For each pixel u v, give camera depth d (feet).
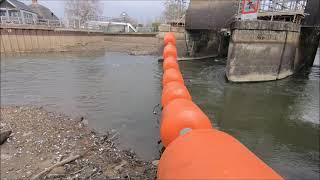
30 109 55.83
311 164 38.50
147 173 30.37
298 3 99.50
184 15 145.28
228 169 11.41
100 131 44.55
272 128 50.08
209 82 83.87
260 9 100.58
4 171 30.73
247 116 55.88
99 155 34.78
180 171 12.46
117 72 102.32
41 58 138.92
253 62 82.89
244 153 12.74
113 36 214.69
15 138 39.88
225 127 50.34
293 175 35.53
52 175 29.27
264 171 11.43
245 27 78.79
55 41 172.96
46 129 43.65
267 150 42.22
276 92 72.69
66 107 58.39
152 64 124.67
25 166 31.81
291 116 55.72
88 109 57.06
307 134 48.01
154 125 47.83
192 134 15.44
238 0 98.43
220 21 109.60
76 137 40.63
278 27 81.97
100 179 28.66
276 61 85.30
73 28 194.08
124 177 29.14
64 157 33.78
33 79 86.74
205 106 60.95
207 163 11.99
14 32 150.41
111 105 59.88
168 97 36.94
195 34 141.18
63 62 126.11
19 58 136.15
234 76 82.53
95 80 86.38
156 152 36.88
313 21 87.92
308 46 105.40
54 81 84.17
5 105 59.77
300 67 104.58
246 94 70.54
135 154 36.06
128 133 43.91
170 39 92.17
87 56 154.81
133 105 60.03
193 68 110.93
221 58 148.56
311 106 61.87
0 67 108.37
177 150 14.32
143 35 211.82
